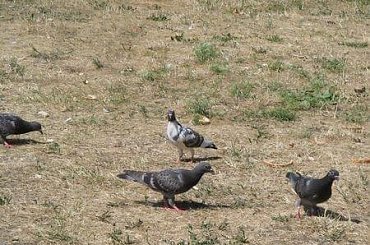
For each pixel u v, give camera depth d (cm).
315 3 2773
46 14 2473
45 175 1244
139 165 1317
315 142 1484
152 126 1538
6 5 2566
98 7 2608
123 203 1145
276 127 1574
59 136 1454
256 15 2588
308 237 1052
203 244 995
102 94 1730
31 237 1015
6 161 1305
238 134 1516
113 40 2220
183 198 1177
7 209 1101
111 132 1491
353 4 2773
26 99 1666
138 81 1842
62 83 1806
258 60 2072
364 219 1130
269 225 1084
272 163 1345
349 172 1330
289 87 1839
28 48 2097
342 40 2330
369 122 1633
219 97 1750
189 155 1385
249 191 1220
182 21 2478
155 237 1027
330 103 1731
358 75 1980
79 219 1076
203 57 2041
